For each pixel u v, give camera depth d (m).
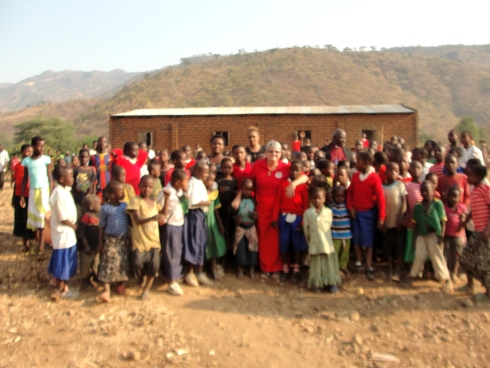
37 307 5.44
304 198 6.46
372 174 6.30
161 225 5.97
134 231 5.64
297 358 4.59
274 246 6.60
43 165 7.41
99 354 4.50
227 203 6.72
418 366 4.43
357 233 6.43
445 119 97.56
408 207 6.35
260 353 4.65
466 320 5.12
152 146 21.78
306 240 6.20
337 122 20.75
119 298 5.72
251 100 98.75
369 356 4.58
